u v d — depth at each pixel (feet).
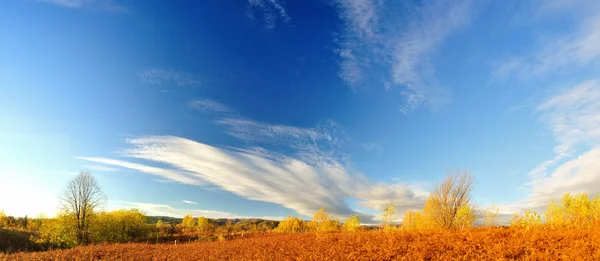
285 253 67.87
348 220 123.95
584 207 78.38
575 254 45.44
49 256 83.61
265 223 305.94
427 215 107.76
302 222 203.62
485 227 79.46
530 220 72.38
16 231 150.82
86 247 104.94
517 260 46.85
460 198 100.17
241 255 70.23
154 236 175.63
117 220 160.15
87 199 143.23
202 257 73.61
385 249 58.39
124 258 77.77
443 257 51.16
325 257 58.70
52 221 140.46
